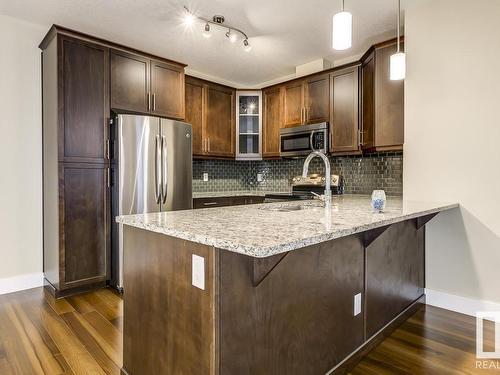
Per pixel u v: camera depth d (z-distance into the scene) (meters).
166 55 3.79
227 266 1.21
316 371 1.63
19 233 3.04
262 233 1.23
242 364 1.27
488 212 2.40
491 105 2.36
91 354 1.97
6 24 2.93
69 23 3.00
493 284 2.41
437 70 2.61
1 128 2.92
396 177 3.52
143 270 1.59
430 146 2.65
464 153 2.49
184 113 3.78
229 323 1.22
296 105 4.14
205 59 3.92
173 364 1.39
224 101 4.45
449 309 2.63
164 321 1.44
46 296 2.90
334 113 3.72
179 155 3.43
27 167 3.07
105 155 3.09
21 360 1.90
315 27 3.08
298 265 1.52
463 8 2.48
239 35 3.24
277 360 1.42
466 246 2.52
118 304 2.73
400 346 2.06
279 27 3.08
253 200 4.45
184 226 1.39
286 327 1.46
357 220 1.57
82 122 2.95
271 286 1.39
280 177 4.81
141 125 3.12
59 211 2.83
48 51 2.99
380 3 2.67
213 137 4.32
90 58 3.00
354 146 3.53
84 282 2.98
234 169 5.04
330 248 1.71
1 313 2.53
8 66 2.95
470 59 2.45
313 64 4.01
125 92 3.24
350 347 1.86
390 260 2.25
